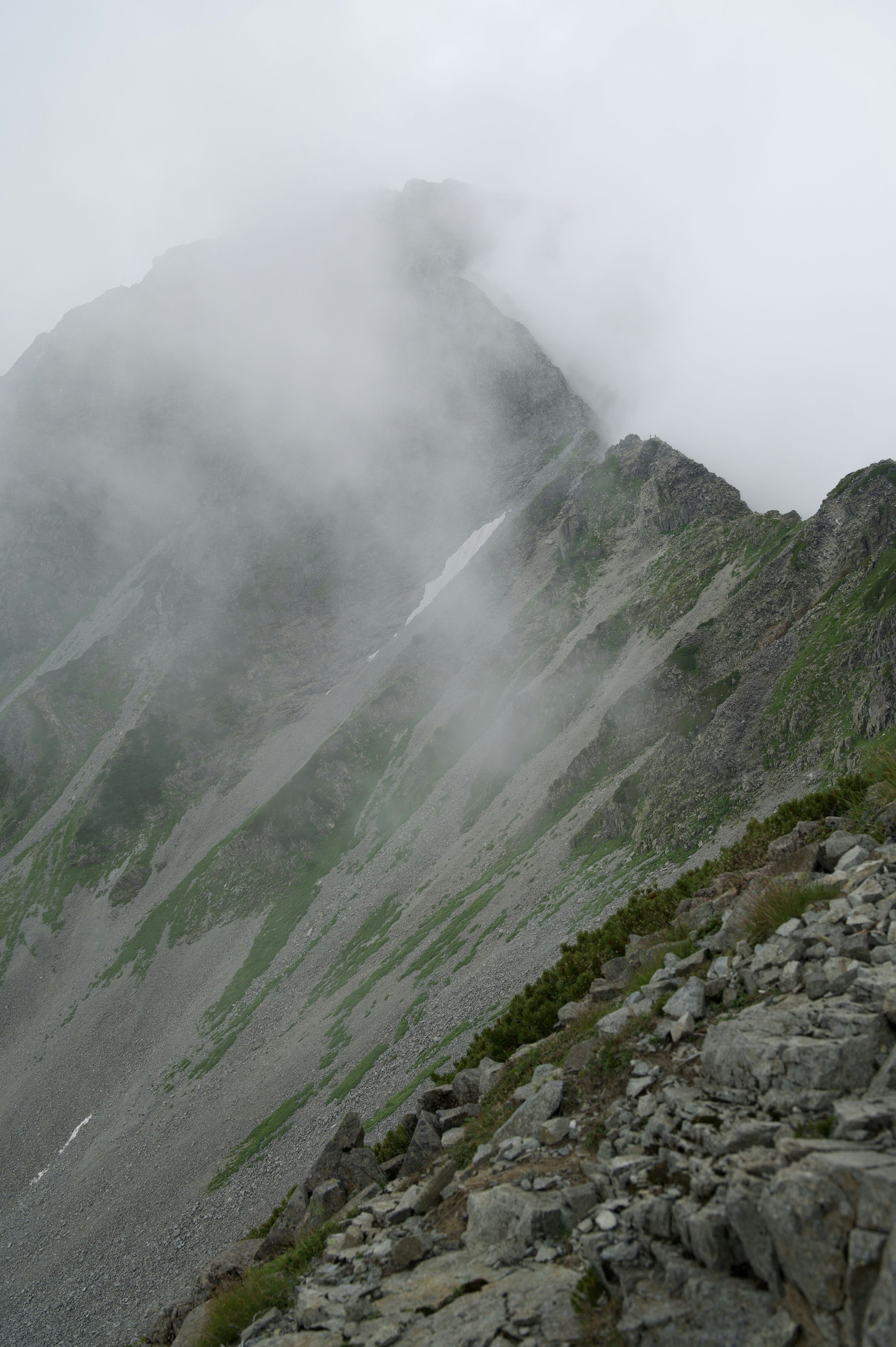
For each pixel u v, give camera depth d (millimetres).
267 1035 93062
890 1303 5180
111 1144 86938
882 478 101375
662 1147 8414
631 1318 6523
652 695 103125
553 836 92250
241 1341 10578
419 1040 58906
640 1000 12297
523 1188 9344
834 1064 7668
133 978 136500
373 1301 8977
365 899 120500
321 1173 15445
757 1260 6312
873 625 71125
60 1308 57031
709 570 133375
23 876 188500
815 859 13250
